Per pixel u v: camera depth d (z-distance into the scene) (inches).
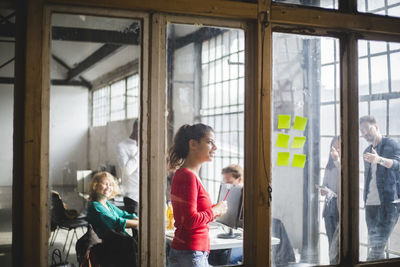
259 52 116.5
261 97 116.9
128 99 108.3
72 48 103.7
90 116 104.9
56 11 102.3
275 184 121.8
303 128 124.8
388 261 133.5
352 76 129.1
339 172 128.6
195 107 113.1
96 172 105.4
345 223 128.6
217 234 114.6
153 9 107.4
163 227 109.6
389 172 134.6
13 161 99.3
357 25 127.6
